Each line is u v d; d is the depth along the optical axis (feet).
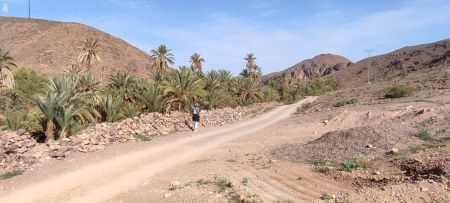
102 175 40.81
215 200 30.40
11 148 45.73
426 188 28.14
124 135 63.41
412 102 88.12
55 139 61.46
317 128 73.41
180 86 103.96
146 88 104.06
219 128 86.43
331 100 144.77
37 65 368.07
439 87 123.24
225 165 43.88
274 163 43.70
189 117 91.25
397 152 41.45
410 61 497.46
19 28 465.06
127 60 448.24
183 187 34.50
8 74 152.35
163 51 203.82
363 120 73.26
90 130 61.52
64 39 443.32
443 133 48.21
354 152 43.86
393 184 31.12
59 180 39.06
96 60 205.46
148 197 32.53
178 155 52.42
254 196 30.96
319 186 33.96
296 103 184.34
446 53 440.04
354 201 27.37
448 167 32.07
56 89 71.05
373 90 161.27
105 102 83.82
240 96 179.22
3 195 34.60
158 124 76.54
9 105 117.91
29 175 41.14
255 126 89.92
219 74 173.78
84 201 32.37
